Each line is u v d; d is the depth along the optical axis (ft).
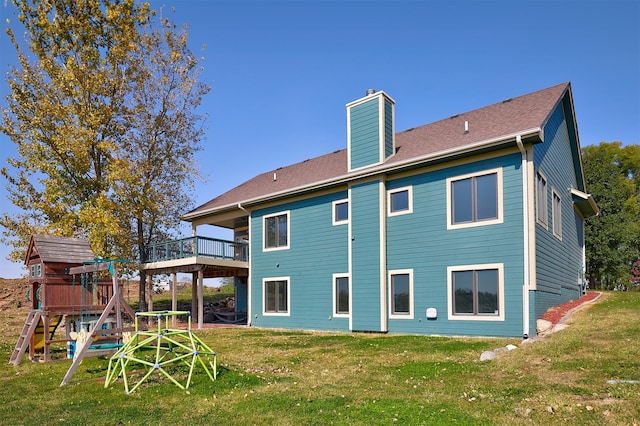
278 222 58.80
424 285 42.55
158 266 63.05
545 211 41.98
